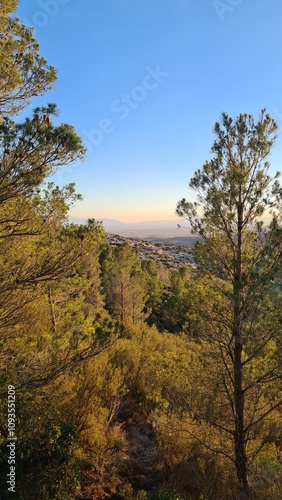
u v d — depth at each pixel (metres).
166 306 27.47
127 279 25.58
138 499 6.08
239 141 6.84
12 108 4.72
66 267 5.06
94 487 6.25
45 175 4.20
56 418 5.40
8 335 5.52
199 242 7.29
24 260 5.42
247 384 6.95
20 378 4.45
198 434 7.79
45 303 6.93
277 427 6.92
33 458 4.61
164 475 7.17
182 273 31.77
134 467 7.50
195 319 7.19
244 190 6.82
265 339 6.57
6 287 4.61
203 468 7.36
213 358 7.17
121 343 11.83
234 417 6.95
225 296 6.86
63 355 4.82
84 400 7.17
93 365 7.88
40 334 6.59
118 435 7.96
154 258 86.25
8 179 3.99
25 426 4.93
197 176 7.16
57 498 4.61
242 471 6.82
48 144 3.83
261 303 6.04
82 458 6.34
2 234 5.06
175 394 7.79
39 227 5.32
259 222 6.55
